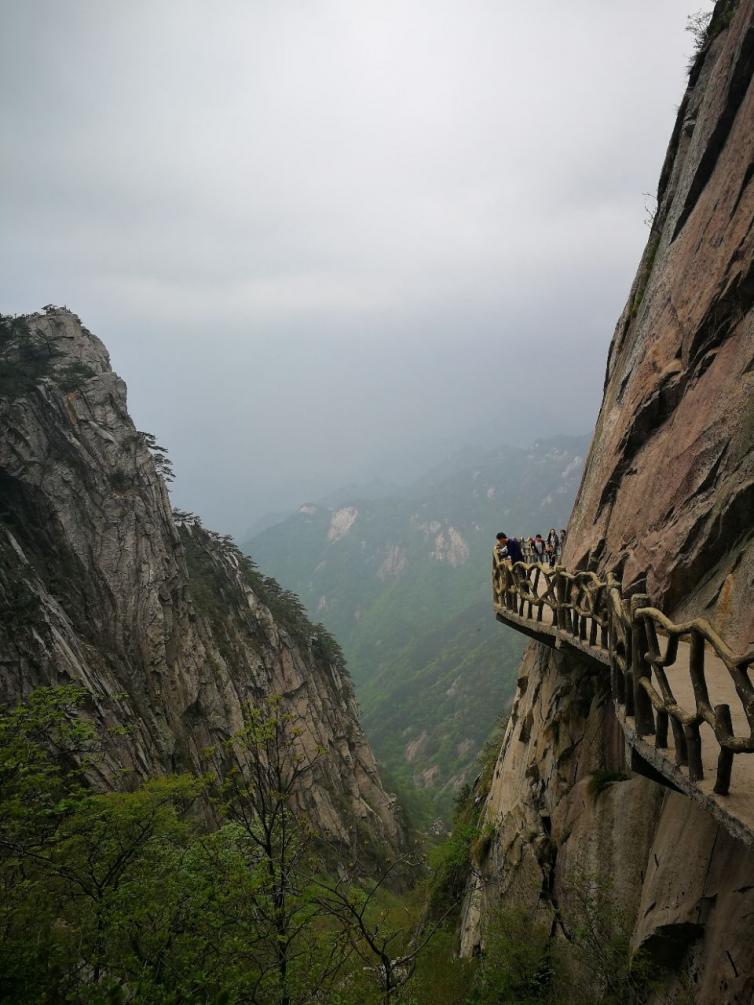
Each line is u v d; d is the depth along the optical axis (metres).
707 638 4.91
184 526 75.25
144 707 42.59
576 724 12.36
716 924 6.65
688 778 5.21
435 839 83.44
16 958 7.70
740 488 8.89
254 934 8.83
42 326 56.78
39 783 9.33
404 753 181.12
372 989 9.85
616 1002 8.30
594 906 9.40
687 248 13.22
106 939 8.59
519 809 14.06
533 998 10.20
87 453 49.59
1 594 36.78
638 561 11.34
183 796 11.83
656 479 11.72
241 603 71.00
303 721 67.00
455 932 16.73
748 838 4.20
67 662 36.38
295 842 9.91
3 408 47.19
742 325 10.52
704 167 13.45
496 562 15.70
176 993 7.57
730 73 12.55
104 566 46.97
